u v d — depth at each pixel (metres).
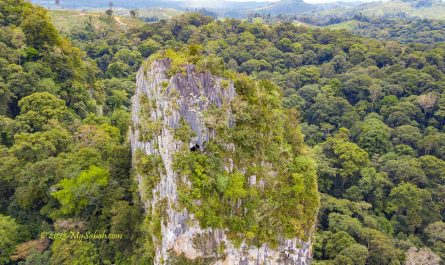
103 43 154.88
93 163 52.19
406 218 71.62
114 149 54.16
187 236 37.31
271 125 43.53
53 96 67.50
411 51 141.75
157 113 40.94
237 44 163.50
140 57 146.12
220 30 174.88
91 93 91.19
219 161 39.06
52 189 48.75
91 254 43.72
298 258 41.34
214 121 39.94
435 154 87.31
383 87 112.44
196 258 37.75
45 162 50.69
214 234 38.09
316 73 131.62
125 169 52.91
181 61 41.03
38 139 54.34
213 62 42.16
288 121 46.97
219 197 38.62
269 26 186.25
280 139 43.38
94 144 57.22
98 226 46.88
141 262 40.53
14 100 68.94
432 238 66.56
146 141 42.97
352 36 169.38
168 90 39.66
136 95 51.19
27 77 70.00
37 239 48.25
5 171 51.47
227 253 38.81
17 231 48.47
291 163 43.09
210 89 40.88
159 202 38.91
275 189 41.41
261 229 39.69
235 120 41.88
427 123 101.19
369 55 139.25
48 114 63.78
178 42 161.62
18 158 53.44
